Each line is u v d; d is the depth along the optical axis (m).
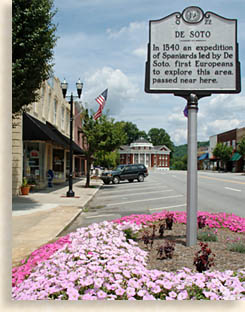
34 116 17.72
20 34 9.65
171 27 5.61
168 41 5.62
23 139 15.62
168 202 13.43
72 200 13.90
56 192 17.48
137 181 30.22
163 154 97.50
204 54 5.57
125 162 97.25
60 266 3.33
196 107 5.55
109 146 21.75
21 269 3.81
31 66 9.78
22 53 9.73
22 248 5.92
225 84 5.56
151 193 17.75
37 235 7.02
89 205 13.03
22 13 9.43
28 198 14.38
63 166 25.91
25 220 8.89
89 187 21.58
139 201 14.05
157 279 3.25
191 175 5.37
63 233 7.57
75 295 2.80
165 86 5.59
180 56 5.59
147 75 5.61
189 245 5.26
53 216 9.59
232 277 3.26
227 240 5.71
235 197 14.91
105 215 10.26
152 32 5.62
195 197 5.33
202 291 3.02
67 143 21.69
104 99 20.08
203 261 3.71
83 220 9.46
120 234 5.07
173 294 2.92
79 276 3.07
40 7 9.53
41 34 9.78
